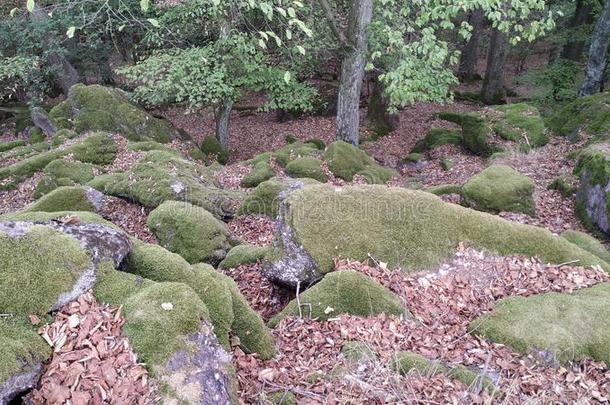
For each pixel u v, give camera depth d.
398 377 3.52
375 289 4.46
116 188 8.52
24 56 13.55
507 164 10.31
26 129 15.48
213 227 6.64
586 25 14.14
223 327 3.43
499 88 18.56
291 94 12.26
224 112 13.82
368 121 15.97
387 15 9.83
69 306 2.93
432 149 12.95
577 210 7.96
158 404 2.56
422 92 10.16
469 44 21.33
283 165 10.86
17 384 2.44
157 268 3.62
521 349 3.92
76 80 16.56
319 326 4.21
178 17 12.15
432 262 4.99
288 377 3.56
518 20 10.30
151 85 11.50
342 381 3.49
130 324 2.87
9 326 2.67
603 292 4.54
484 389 3.46
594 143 9.51
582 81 13.63
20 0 13.92
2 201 9.69
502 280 4.89
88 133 12.51
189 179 8.71
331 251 4.95
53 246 3.05
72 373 2.61
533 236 5.28
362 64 11.32
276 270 5.07
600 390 3.61
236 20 10.83
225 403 2.75
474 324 4.25
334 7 12.44
